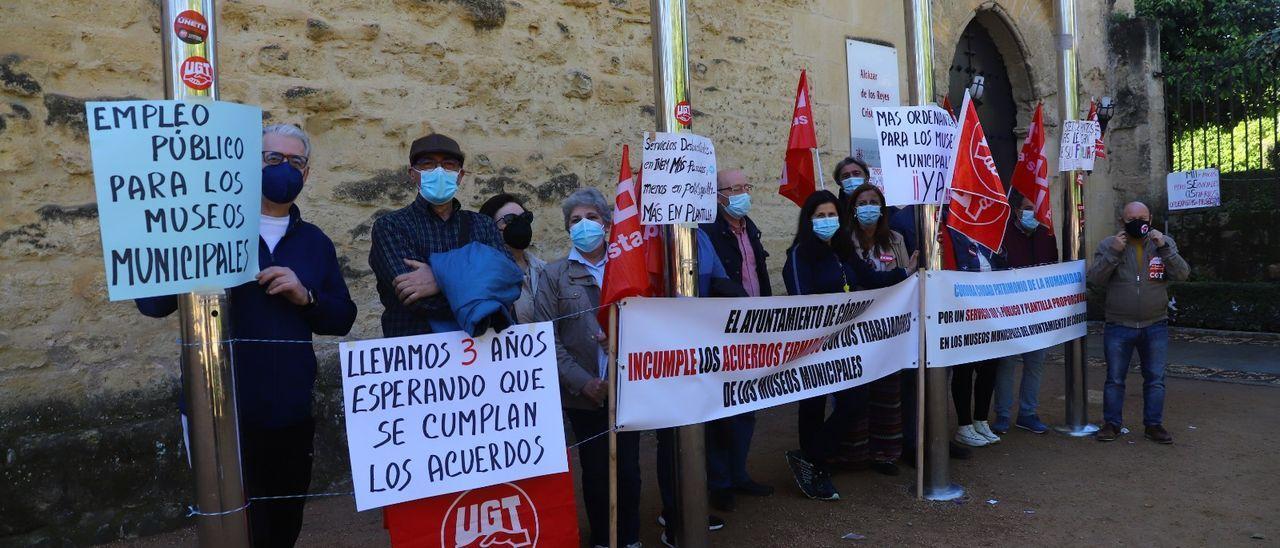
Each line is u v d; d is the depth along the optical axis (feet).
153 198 8.53
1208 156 39.19
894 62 31.40
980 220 16.62
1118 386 20.25
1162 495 16.37
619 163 22.53
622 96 22.58
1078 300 20.84
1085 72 40.01
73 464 14.11
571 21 21.43
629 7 22.76
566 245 21.29
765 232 26.58
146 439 14.94
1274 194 35.88
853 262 16.71
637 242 11.96
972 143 16.57
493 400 10.74
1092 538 14.30
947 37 33.53
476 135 19.57
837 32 29.17
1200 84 39.29
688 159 12.68
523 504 11.10
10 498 13.47
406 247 11.41
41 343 13.99
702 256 15.01
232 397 9.12
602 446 13.52
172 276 8.66
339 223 17.48
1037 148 20.39
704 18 24.64
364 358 9.96
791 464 16.67
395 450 10.11
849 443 18.26
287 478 10.75
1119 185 41.47
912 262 17.54
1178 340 33.76
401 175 18.43
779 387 13.98
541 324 11.06
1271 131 36.58
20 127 13.93
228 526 9.05
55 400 14.07
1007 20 37.42
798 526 15.01
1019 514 15.51
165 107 8.57
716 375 13.00
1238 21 46.09
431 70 18.84
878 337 15.72
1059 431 21.12
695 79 24.40
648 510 16.30
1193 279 37.78
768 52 26.66
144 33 15.35
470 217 12.27
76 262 14.46
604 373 13.52
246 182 9.24
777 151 26.96
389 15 18.22
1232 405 23.32
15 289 13.78
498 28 19.97
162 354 15.37
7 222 13.76
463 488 10.48
